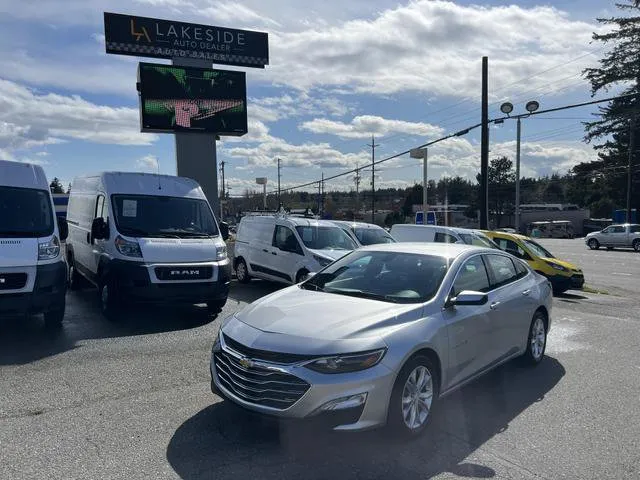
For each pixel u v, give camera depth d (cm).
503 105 2028
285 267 1180
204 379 561
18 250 691
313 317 427
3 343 695
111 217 871
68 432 421
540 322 659
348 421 378
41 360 619
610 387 568
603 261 2608
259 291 1227
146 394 512
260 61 1797
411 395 420
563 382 585
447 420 467
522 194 12075
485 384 574
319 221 1252
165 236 877
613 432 446
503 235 1461
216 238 931
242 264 1349
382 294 494
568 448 413
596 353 723
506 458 394
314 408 371
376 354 391
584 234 7281
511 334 578
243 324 436
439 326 450
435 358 444
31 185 773
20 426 431
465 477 363
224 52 1745
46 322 777
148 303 824
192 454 387
